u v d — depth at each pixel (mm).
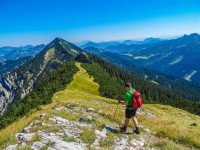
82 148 14078
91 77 198500
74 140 15125
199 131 30438
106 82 195625
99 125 19453
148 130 23203
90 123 20250
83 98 89938
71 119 22234
